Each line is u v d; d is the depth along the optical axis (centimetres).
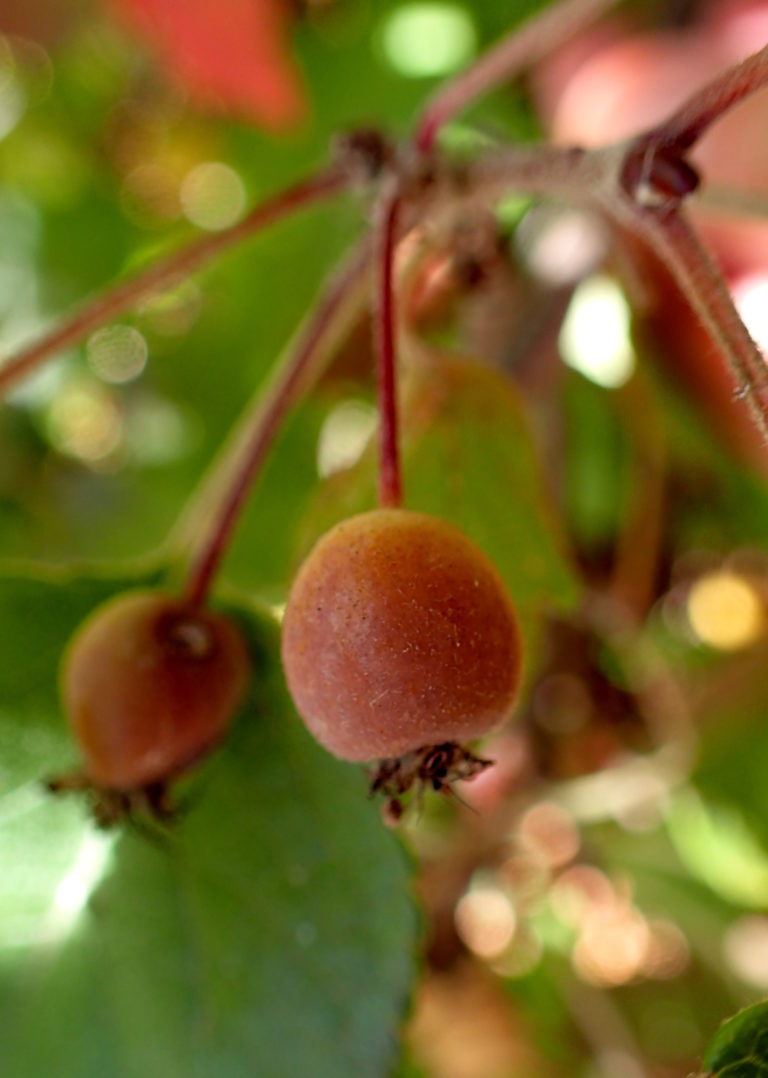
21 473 25
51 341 13
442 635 11
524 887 23
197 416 23
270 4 20
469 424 15
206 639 13
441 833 23
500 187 14
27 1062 13
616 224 16
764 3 18
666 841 23
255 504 20
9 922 13
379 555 11
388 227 13
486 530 15
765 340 16
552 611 17
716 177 17
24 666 14
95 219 24
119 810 13
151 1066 13
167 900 13
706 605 22
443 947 22
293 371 13
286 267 22
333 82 21
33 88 25
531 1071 23
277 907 13
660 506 20
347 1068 13
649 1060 23
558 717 22
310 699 11
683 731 22
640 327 18
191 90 23
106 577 14
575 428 20
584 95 19
